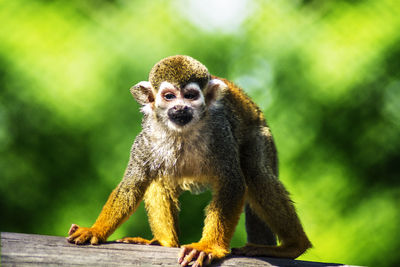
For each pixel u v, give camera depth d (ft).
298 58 41.01
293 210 22.17
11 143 41.19
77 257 16.05
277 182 22.57
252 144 23.02
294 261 18.29
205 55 41.47
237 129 22.52
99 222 19.47
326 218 41.14
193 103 20.59
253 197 22.58
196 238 39.88
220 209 20.48
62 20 42.78
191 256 17.31
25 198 41.37
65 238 16.49
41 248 15.81
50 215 41.19
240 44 42.75
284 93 41.04
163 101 20.68
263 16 43.47
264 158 22.99
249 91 41.86
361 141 42.34
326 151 41.83
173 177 22.06
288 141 41.04
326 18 43.01
